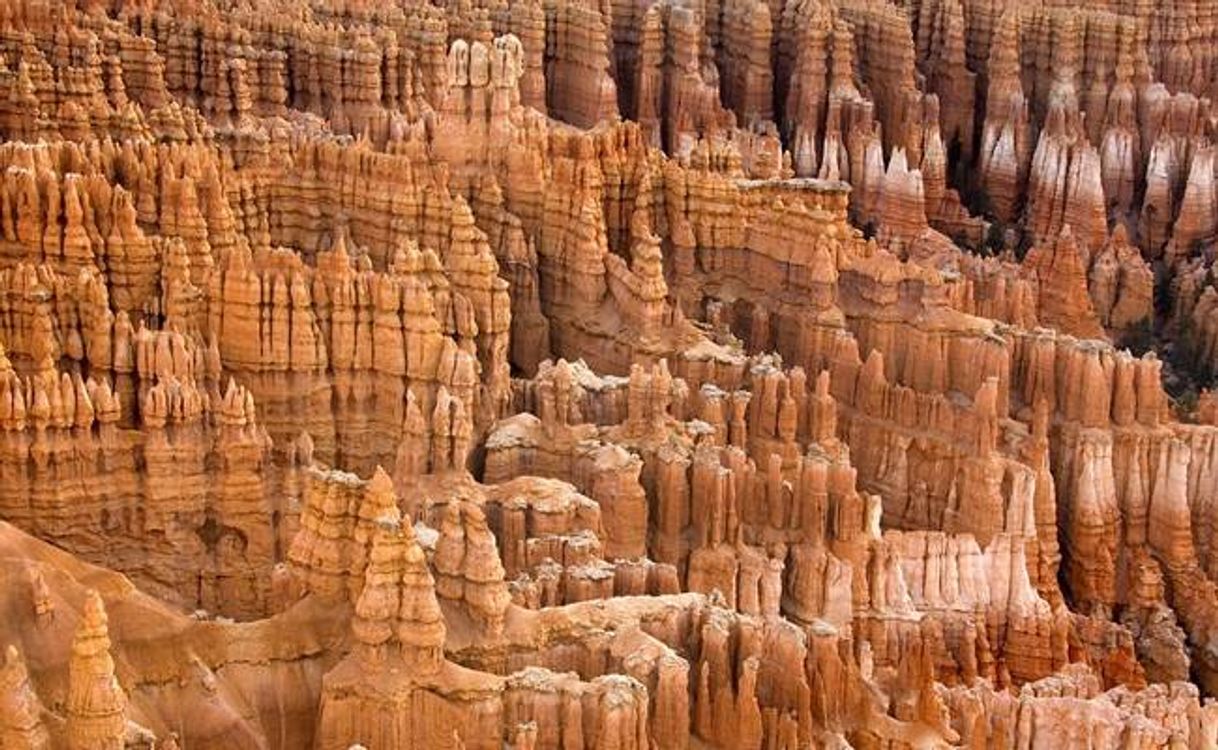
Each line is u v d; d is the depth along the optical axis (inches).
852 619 2139.5
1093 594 2502.5
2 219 2044.8
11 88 2440.9
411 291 2071.9
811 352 2536.9
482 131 2529.5
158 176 2156.7
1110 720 1968.5
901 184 3425.2
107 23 2812.5
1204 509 2581.2
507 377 2223.2
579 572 1856.5
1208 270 3432.6
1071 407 2541.8
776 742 1753.2
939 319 2506.2
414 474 2023.9
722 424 2244.1
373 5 3329.2
